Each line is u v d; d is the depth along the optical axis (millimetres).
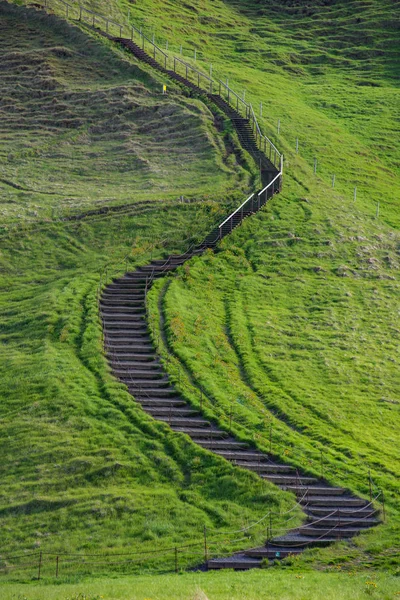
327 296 117812
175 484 71375
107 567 61281
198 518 66875
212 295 113375
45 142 170250
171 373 89312
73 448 74625
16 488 70062
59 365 88562
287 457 76750
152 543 63906
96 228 131000
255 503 69125
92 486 70500
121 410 81000
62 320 99312
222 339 101500
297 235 133125
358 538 65875
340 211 146625
